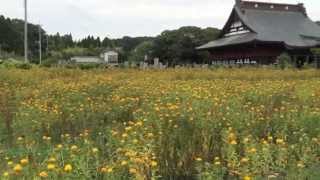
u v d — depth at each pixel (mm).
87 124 8344
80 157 5176
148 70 27953
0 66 28906
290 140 6941
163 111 8258
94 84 15656
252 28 54469
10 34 105312
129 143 5852
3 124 8375
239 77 24094
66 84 16484
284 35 54344
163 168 5500
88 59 99562
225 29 59688
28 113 8812
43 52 109188
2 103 10984
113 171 4863
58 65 34062
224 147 5848
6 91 13953
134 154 5270
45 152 6203
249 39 52000
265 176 5426
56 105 10062
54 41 121812
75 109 9375
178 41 71750
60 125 8141
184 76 23734
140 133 6426
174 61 71938
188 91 12086
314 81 19266
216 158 5309
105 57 102250
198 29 72750
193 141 6074
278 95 11977
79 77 22234
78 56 107625
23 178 4594
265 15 57188
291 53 53062
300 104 10281
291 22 57469
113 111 9406
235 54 56125
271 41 51906
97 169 4938
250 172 5234
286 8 59062
